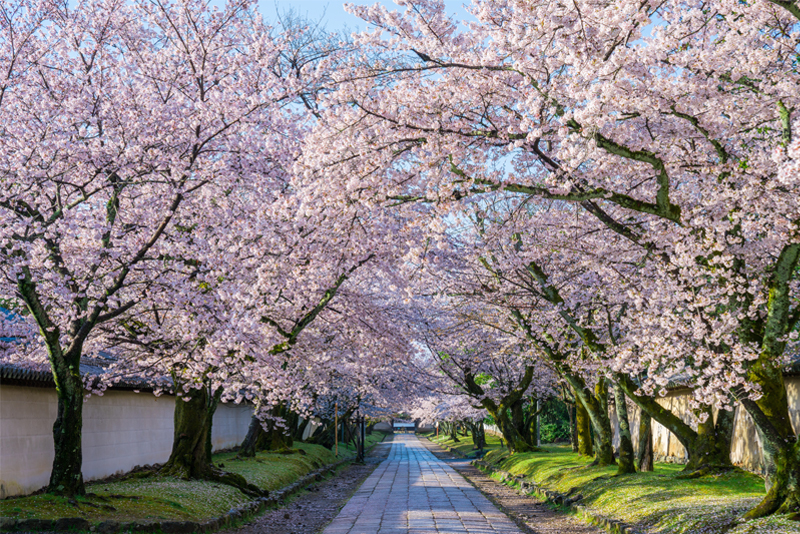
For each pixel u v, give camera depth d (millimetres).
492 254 15109
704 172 9148
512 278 16016
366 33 9133
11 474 12734
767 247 9438
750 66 7941
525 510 15430
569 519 13516
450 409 38656
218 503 13594
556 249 13305
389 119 8898
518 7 7527
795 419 15273
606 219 10016
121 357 17031
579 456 23328
